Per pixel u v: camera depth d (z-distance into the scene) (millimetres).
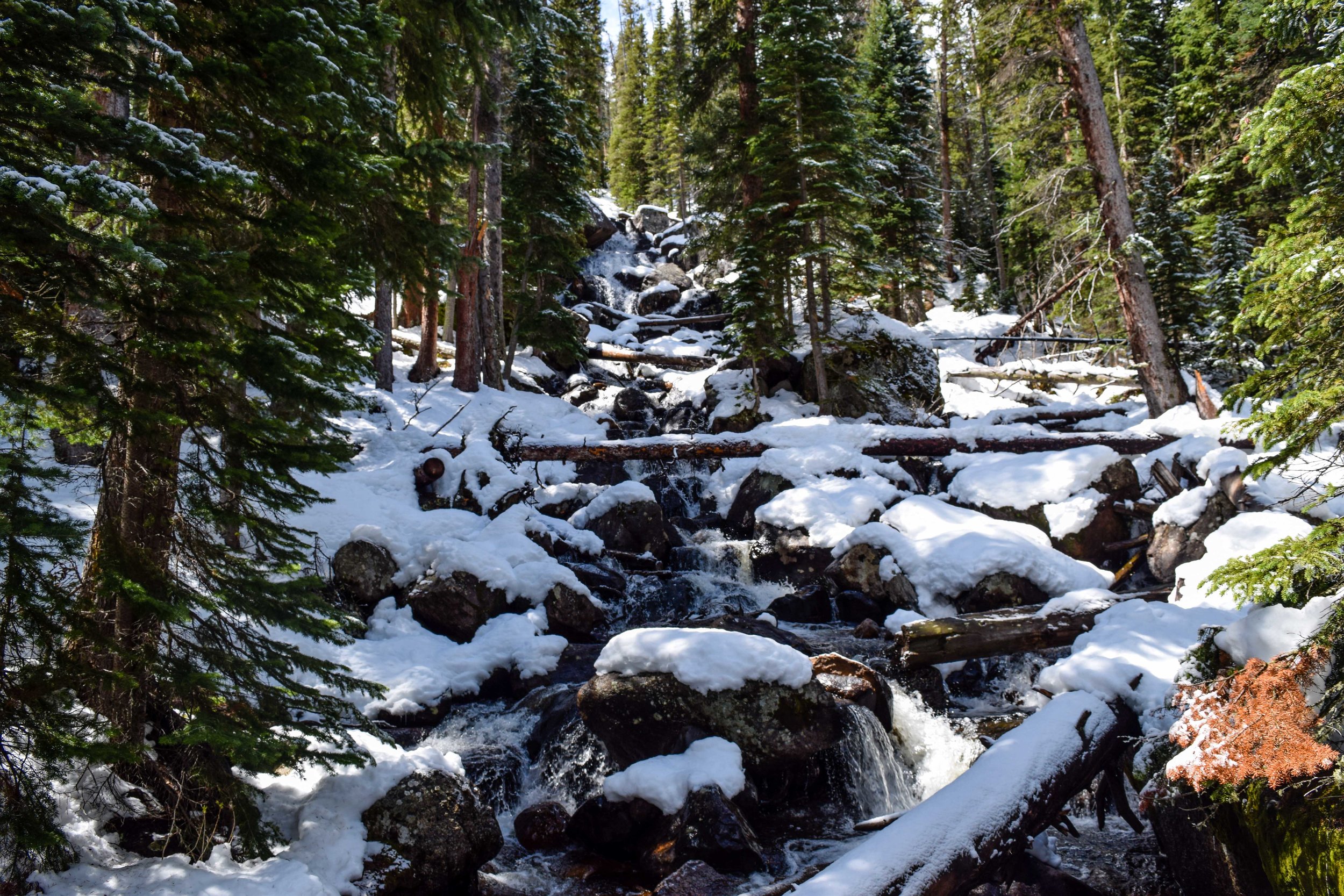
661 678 7320
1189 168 21391
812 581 13289
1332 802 4320
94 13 3760
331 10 5531
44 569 5016
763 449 17172
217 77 4969
